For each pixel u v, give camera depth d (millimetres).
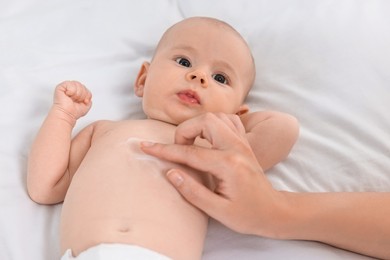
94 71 1248
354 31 1274
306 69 1246
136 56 1332
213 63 1118
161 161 916
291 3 1392
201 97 1058
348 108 1157
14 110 1094
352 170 1055
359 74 1198
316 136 1129
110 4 1389
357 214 867
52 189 962
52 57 1233
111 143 978
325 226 871
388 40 1254
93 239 805
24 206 951
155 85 1084
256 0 1413
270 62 1294
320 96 1194
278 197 864
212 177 949
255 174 830
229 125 882
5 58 1195
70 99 1027
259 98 1240
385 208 872
